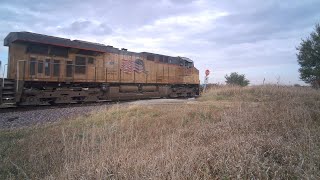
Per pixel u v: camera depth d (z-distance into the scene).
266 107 10.48
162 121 10.69
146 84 25.56
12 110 15.18
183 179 4.71
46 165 6.66
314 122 8.03
